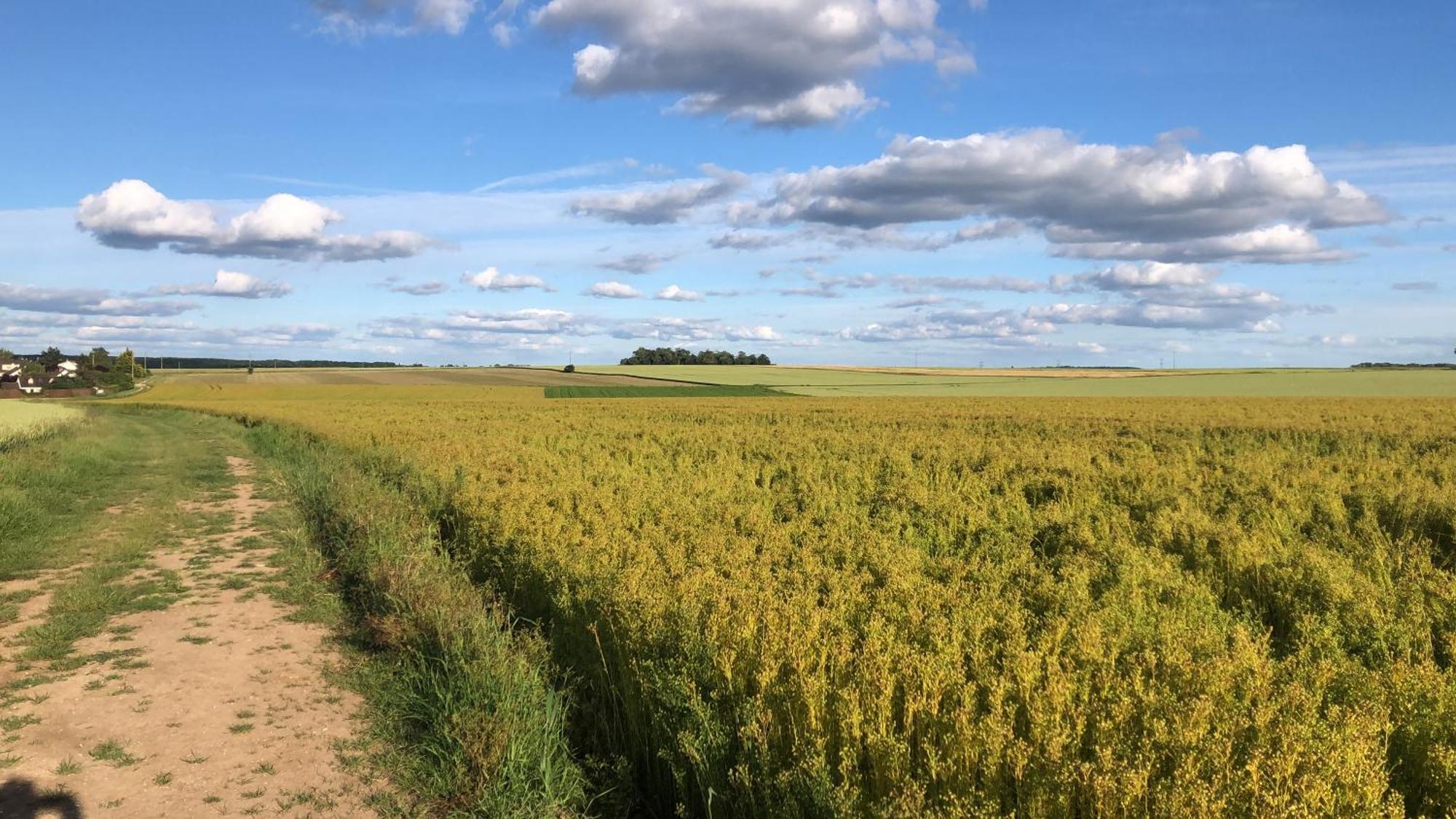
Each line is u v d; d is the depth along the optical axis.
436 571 9.15
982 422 34.62
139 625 8.50
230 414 50.03
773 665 4.81
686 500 11.48
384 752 5.62
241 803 4.93
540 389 93.56
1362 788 3.42
